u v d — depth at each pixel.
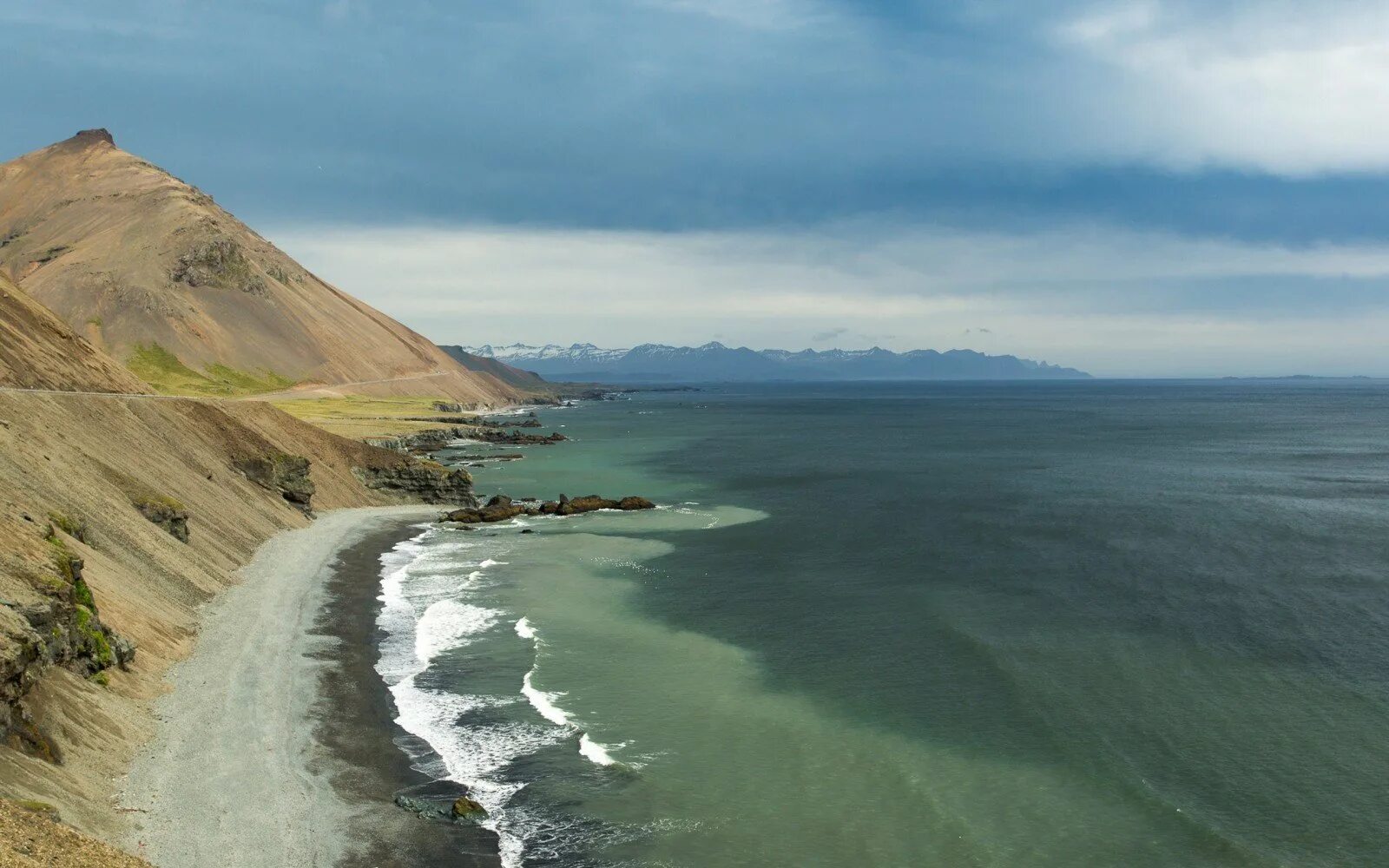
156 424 70.62
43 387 69.12
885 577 64.06
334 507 88.50
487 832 28.36
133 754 29.66
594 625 51.50
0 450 43.78
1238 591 58.81
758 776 32.78
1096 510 94.38
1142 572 64.75
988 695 40.88
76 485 47.44
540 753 34.22
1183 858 27.64
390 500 96.31
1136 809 30.55
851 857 27.62
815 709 39.19
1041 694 40.97
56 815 22.78
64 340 81.25
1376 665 44.25
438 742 34.78
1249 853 27.80
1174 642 48.25
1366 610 53.91
